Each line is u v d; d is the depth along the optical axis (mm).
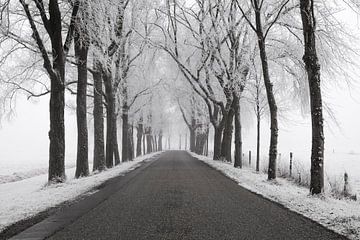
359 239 6633
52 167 15648
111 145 27656
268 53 23281
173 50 31000
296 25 20812
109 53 22250
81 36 17016
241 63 24969
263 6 20969
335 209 9422
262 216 8609
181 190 13070
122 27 24281
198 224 7766
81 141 19844
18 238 6703
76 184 14766
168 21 28984
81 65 19312
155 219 8250
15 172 32250
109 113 27594
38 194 12250
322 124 12188
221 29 25828
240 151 25625
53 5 15102
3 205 10398
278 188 13977
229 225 7691
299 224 7812
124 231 7164
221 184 14992
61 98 15789
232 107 30516
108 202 10492
